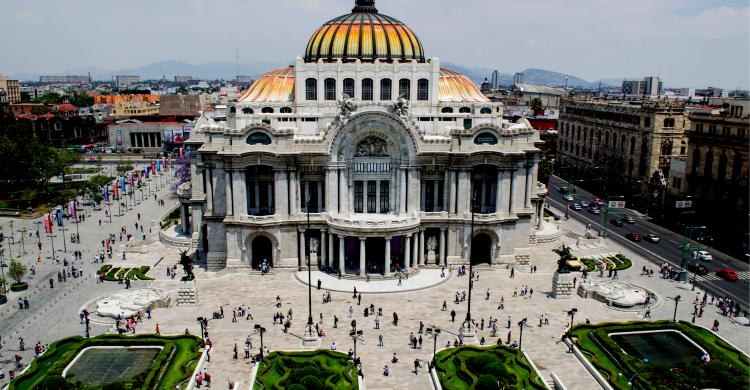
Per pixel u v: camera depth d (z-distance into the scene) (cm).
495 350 7944
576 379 7419
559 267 10262
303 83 12181
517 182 11756
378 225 10806
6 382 7238
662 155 17662
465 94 13112
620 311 9656
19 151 17738
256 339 8469
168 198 18638
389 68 12206
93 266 11738
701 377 7312
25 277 11056
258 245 11812
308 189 11538
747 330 9006
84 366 7500
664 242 13950
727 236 13975
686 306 9962
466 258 11762
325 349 7919
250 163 11069
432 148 11381
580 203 17812
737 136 13925
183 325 8944
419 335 8638
